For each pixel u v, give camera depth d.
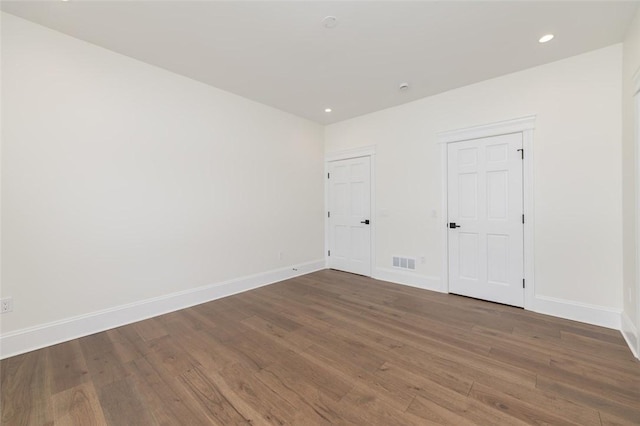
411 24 2.29
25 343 2.25
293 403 1.65
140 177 2.89
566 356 2.12
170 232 3.12
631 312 2.29
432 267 3.81
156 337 2.49
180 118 3.19
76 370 1.99
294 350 2.25
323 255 5.14
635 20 2.14
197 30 2.37
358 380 1.86
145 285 2.93
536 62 2.88
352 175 4.75
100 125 2.63
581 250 2.74
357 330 2.60
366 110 4.33
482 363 2.04
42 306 2.34
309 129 4.84
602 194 2.63
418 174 3.92
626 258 2.43
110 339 2.46
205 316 2.96
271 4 2.06
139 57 2.81
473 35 2.44
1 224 2.16
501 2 2.04
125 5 2.06
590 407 1.59
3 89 2.16
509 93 3.14
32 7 2.09
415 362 2.06
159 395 1.73
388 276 4.27
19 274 2.23
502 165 3.21
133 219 2.85
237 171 3.77
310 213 4.87
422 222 3.88
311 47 2.63
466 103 3.46
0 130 2.15
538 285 2.99
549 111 2.90
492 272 3.31
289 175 4.50
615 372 1.91
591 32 2.38
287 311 3.08
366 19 2.23
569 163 2.79
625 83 2.42
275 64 2.94
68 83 2.45
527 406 1.60
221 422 1.51
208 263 3.46
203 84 3.39
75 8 2.10
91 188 2.58
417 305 3.23
